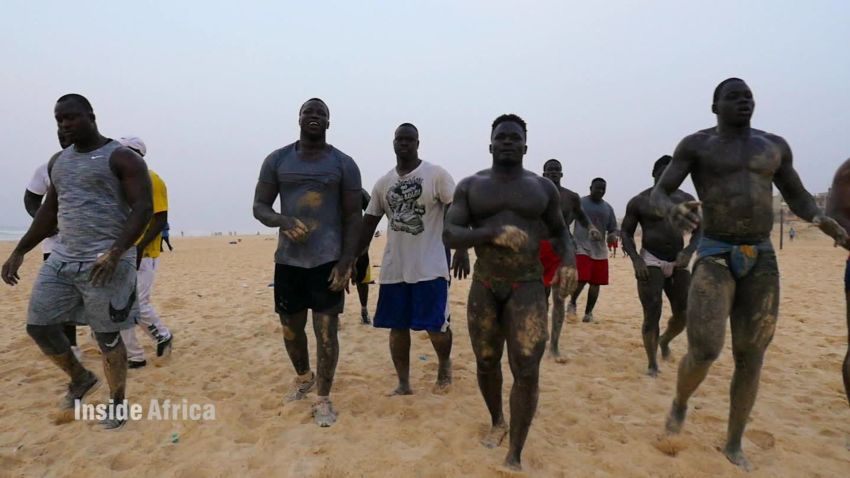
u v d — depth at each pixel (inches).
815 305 355.9
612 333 270.4
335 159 149.5
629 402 163.3
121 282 133.3
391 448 126.9
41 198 188.5
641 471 117.5
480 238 108.7
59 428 140.2
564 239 122.3
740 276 119.3
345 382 182.1
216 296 381.7
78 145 133.3
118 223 134.8
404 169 164.9
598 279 273.7
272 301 357.4
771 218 121.1
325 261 144.9
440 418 146.9
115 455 124.6
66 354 143.6
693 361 122.2
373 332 262.4
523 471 114.4
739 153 121.5
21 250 148.0
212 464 120.0
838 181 130.7
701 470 120.6
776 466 122.4
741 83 122.5
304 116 145.9
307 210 145.6
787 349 232.4
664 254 192.2
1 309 312.8
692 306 121.6
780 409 159.5
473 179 122.6
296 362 160.2
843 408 161.0
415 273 160.1
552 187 121.2
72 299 136.0
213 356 216.4
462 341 247.4
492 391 129.7
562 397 167.9
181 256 823.7
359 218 151.4
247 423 146.6
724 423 147.3
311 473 114.8
